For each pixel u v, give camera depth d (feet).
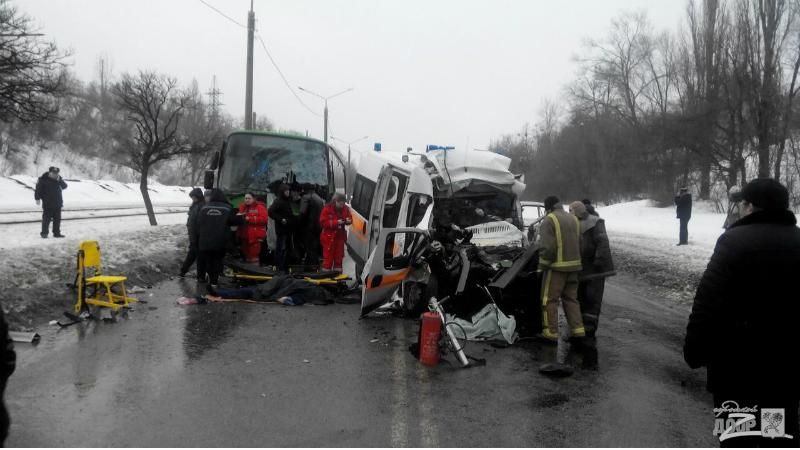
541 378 19.08
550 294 23.90
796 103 98.68
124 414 14.51
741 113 102.37
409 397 16.72
